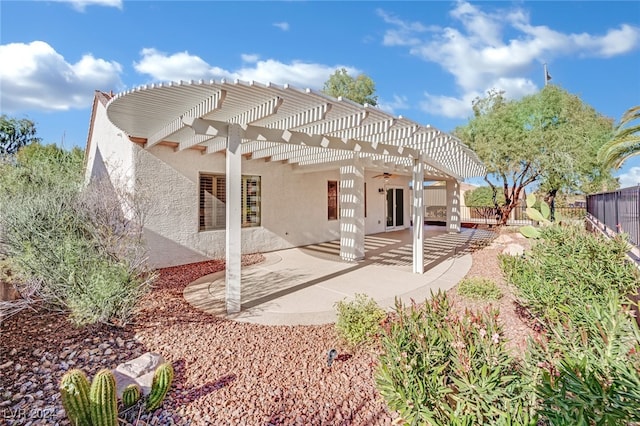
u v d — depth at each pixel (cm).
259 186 1150
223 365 385
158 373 305
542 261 468
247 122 548
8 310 501
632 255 551
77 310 443
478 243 1375
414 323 305
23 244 523
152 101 506
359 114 558
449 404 241
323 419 296
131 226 693
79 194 641
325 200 1389
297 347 433
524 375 240
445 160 1090
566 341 259
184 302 617
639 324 361
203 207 1016
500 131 1773
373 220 1706
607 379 196
